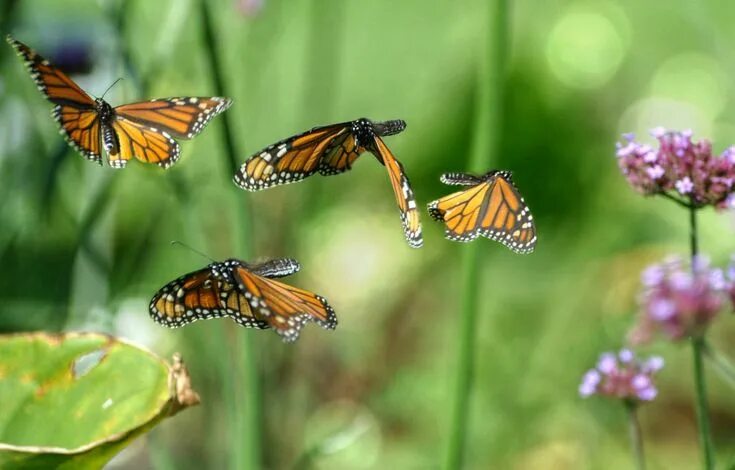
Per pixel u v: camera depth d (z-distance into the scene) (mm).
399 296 3094
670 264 1840
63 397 1774
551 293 3066
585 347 2789
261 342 2299
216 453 2391
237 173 1724
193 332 2338
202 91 2191
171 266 2410
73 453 1724
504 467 2609
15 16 2133
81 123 1768
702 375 1822
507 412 2682
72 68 2156
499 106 1986
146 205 2465
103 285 2107
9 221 2135
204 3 1929
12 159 2145
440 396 2713
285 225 2561
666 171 1826
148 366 1771
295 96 2967
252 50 2545
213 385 2395
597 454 2639
